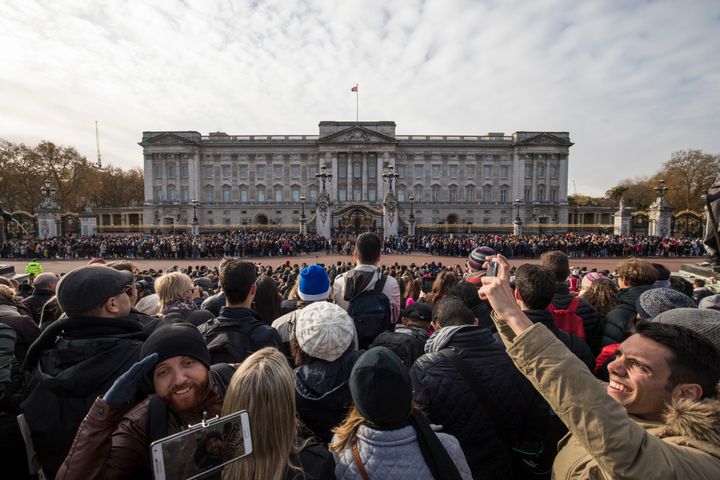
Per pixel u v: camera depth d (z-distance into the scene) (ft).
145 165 276.21
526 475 12.39
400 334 16.58
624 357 8.31
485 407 11.46
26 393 11.34
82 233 176.55
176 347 9.02
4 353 13.17
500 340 16.03
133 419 8.80
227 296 16.62
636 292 18.13
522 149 276.82
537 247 147.33
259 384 7.97
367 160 281.95
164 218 276.41
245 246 146.00
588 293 23.62
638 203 317.01
